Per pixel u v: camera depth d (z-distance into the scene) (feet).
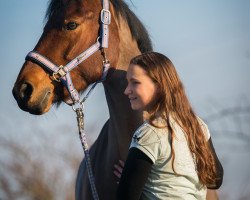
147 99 22.98
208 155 23.04
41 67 26.81
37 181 67.26
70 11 27.14
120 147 27.35
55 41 27.02
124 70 27.86
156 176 22.33
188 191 22.45
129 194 21.85
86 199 28.58
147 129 22.24
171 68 23.20
